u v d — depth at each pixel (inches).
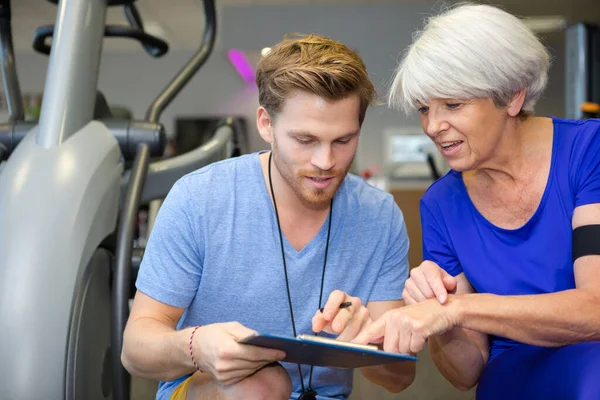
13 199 56.9
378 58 281.4
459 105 44.7
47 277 55.1
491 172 50.0
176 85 73.6
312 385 49.9
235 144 106.9
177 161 78.6
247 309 47.5
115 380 57.3
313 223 47.5
